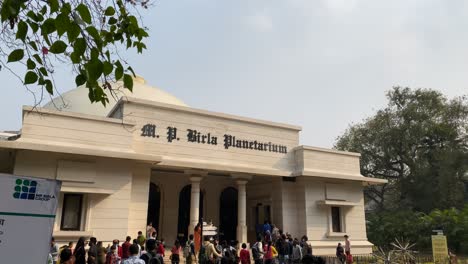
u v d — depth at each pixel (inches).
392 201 1701.5
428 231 1213.1
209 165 765.9
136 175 705.0
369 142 1646.2
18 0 132.4
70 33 135.5
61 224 607.2
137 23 176.9
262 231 802.8
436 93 1540.4
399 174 1603.1
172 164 725.9
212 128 818.2
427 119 1498.5
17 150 584.1
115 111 775.7
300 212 882.8
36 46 153.9
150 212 857.5
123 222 648.4
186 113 792.3
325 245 866.1
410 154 1549.0
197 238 659.4
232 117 848.9
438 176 1435.8
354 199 958.4
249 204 979.3
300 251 652.1
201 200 935.7
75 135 637.9
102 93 164.6
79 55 140.6
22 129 597.9
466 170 1392.7
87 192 621.6
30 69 152.6
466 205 1273.4
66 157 621.0
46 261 150.0
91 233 615.2
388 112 1610.5
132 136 693.3
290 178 907.4
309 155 906.7
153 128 745.0
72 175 616.4
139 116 735.1
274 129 910.4
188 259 596.7
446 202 1433.3
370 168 1691.7
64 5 137.0
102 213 636.7
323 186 915.4
